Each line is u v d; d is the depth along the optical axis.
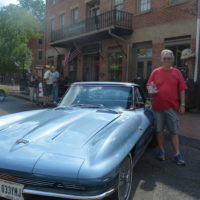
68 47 19.23
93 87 4.24
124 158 2.44
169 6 11.47
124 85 4.17
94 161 2.16
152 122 4.23
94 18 14.88
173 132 4.21
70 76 19.53
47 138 2.52
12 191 2.24
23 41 26.45
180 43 11.09
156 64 12.17
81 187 2.07
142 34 12.91
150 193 3.17
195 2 10.31
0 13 24.64
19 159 2.23
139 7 13.28
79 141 2.45
